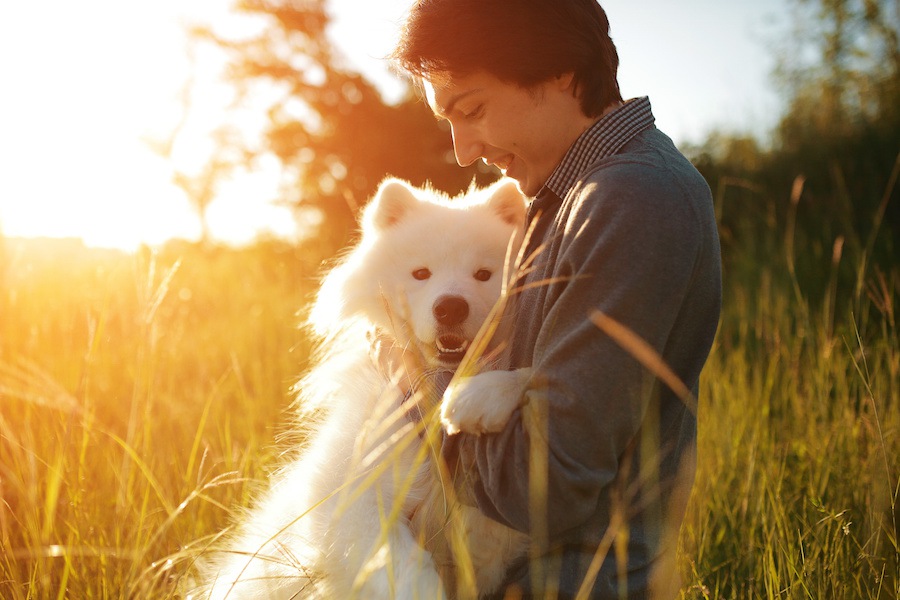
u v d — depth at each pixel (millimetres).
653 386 1677
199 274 7355
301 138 25781
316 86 26047
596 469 1559
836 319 5496
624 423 1565
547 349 1624
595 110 1900
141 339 2775
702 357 1801
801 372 4516
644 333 1579
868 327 5027
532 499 1542
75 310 4207
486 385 1698
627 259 1581
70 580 2334
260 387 4438
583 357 1557
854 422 3432
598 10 1932
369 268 2717
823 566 2387
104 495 2803
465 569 1592
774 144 10203
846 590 2309
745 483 3156
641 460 1746
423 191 3186
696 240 1647
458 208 2824
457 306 2416
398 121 25078
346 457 2145
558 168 1911
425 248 2650
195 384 4680
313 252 7344
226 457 3201
